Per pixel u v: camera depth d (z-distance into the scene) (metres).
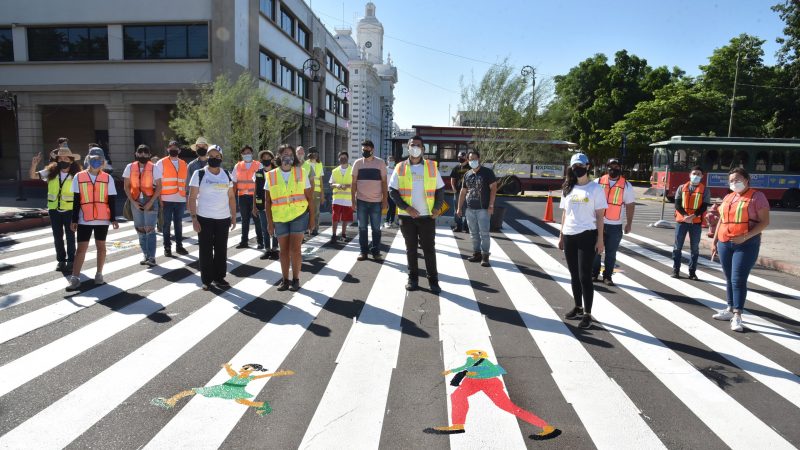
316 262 9.02
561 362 4.70
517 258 9.80
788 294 7.61
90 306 6.16
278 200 6.86
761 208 5.64
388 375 4.34
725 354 5.00
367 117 66.25
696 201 8.15
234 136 21.09
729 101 43.78
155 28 25.59
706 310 6.54
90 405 3.76
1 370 4.33
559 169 28.33
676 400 4.00
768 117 44.00
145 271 8.07
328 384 4.16
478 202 8.92
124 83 25.73
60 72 25.94
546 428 3.53
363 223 9.18
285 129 24.89
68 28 26.02
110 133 26.05
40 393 3.93
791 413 3.82
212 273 7.11
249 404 3.81
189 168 9.56
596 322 5.94
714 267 9.50
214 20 24.95
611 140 48.94
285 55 33.59
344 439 3.36
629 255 10.73
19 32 26.08
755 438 3.47
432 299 6.76
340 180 10.91
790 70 37.91
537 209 20.91
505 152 22.94
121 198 21.44
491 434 3.44
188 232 12.07
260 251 9.92
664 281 8.23
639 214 20.17
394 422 3.58
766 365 4.74
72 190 7.31
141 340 5.07
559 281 7.93
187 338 5.14
